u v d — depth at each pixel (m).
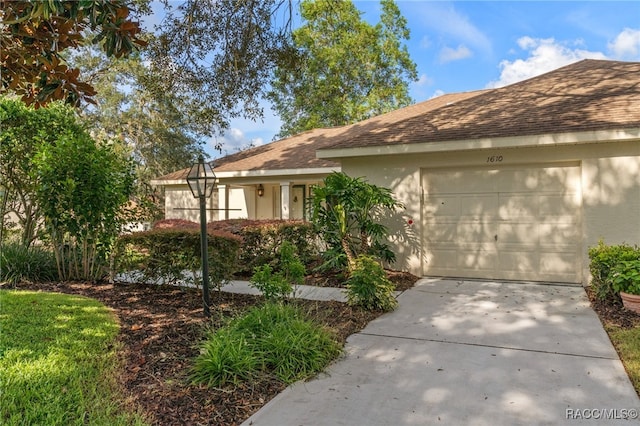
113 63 18.52
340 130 16.92
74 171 7.23
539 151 7.54
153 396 3.21
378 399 3.30
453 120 8.91
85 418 2.84
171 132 24.06
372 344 4.59
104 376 3.49
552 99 8.67
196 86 9.53
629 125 6.50
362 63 25.67
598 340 4.57
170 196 17.14
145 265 6.70
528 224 7.79
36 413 2.81
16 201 8.70
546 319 5.39
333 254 7.96
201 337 4.50
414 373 3.80
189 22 8.26
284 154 15.60
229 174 14.95
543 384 3.53
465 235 8.24
